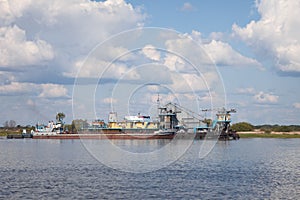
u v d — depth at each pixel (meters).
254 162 106.75
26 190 64.56
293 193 62.34
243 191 63.75
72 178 76.00
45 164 100.81
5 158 119.44
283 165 99.12
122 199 58.28
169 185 68.75
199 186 67.88
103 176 78.62
